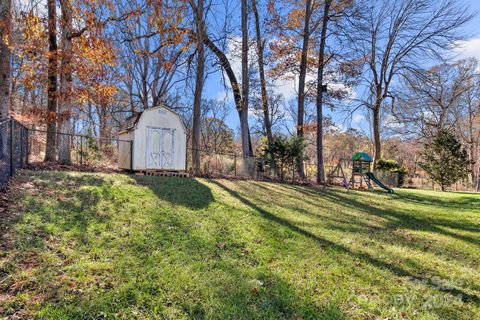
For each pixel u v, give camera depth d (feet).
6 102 29.12
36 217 13.74
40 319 7.66
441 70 77.51
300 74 56.70
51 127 36.06
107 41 33.06
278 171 48.42
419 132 94.53
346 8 54.90
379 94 74.23
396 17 69.41
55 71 32.50
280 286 10.74
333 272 12.52
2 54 28.91
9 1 28.76
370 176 50.11
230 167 50.16
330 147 145.07
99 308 8.33
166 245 13.20
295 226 19.38
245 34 50.29
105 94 35.73
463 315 9.68
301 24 58.29
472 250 17.11
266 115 63.16
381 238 18.69
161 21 33.88
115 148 54.03
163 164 34.99
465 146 94.63
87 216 15.01
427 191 53.26
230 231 16.43
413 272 13.33
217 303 9.22
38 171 23.89
